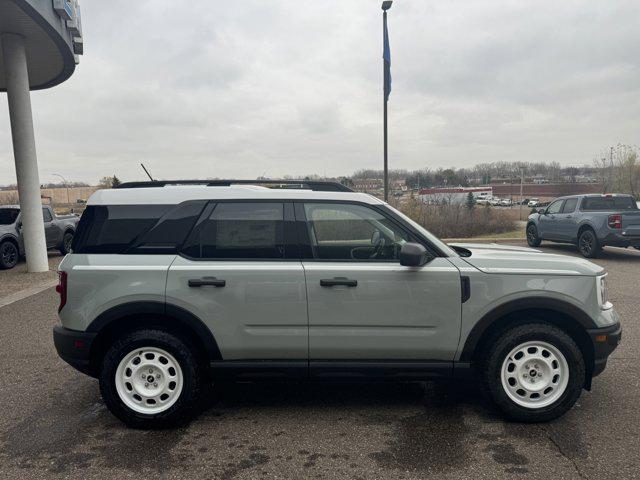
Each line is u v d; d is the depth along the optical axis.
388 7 16.56
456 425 3.70
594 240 12.56
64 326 3.70
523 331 3.64
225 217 3.76
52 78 14.25
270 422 3.79
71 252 3.75
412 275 3.64
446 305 3.65
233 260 3.70
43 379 4.75
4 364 5.20
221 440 3.50
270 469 3.11
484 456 3.22
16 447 3.43
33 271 11.53
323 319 3.65
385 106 17.16
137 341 3.63
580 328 3.75
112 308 3.61
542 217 15.16
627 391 4.26
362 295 3.64
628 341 5.62
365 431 3.61
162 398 3.71
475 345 3.68
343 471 3.07
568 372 3.63
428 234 3.82
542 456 3.21
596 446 3.34
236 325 3.65
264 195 3.80
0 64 12.35
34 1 9.38
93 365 3.71
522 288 3.65
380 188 32.69
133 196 3.81
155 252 3.71
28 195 11.35
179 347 3.65
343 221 3.77
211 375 3.71
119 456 3.29
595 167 45.44
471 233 21.78
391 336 3.67
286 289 3.63
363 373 3.71
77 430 3.68
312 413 3.94
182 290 3.62
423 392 4.36
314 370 3.71
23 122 11.14
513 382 3.71
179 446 3.42
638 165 40.31
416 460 3.19
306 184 4.08
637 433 3.52
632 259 12.61
